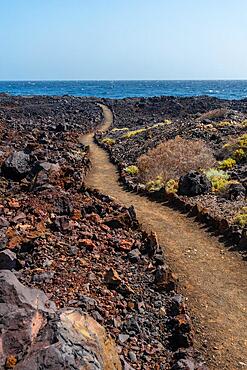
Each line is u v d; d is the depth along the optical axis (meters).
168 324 8.10
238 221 13.52
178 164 22.41
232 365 7.17
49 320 5.53
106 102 98.38
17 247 9.87
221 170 21.67
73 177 19.19
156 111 78.62
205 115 44.88
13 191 16.59
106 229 12.20
